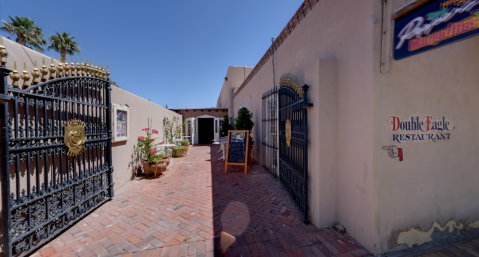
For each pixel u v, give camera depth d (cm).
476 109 279
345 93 271
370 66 227
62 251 243
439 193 260
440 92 257
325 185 290
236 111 1294
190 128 1662
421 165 249
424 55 248
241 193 441
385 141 231
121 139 492
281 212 346
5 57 216
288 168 423
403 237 244
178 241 263
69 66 311
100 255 236
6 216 213
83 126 328
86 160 371
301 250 241
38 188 251
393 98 233
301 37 402
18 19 1598
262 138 706
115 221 317
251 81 866
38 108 275
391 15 217
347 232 274
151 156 587
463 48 272
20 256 225
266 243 256
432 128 254
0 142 214
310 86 311
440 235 262
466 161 274
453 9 155
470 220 279
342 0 276
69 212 304
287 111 436
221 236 273
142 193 447
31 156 250
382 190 232
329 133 288
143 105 664
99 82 388
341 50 279
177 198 416
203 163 795
